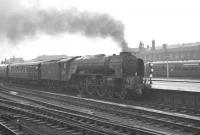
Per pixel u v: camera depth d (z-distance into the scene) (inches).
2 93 977.5
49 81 1125.7
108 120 463.2
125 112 532.1
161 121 438.0
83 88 908.0
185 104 660.1
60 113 524.7
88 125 418.6
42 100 778.2
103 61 821.9
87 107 625.9
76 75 939.3
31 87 1235.2
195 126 424.2
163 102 715.4
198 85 1021.8
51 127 426.6
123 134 370.6
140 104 665.0
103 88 823.1
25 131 397.4
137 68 802.2
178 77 1659.7
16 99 799.1
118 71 764.6
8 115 496.4
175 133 388.2
